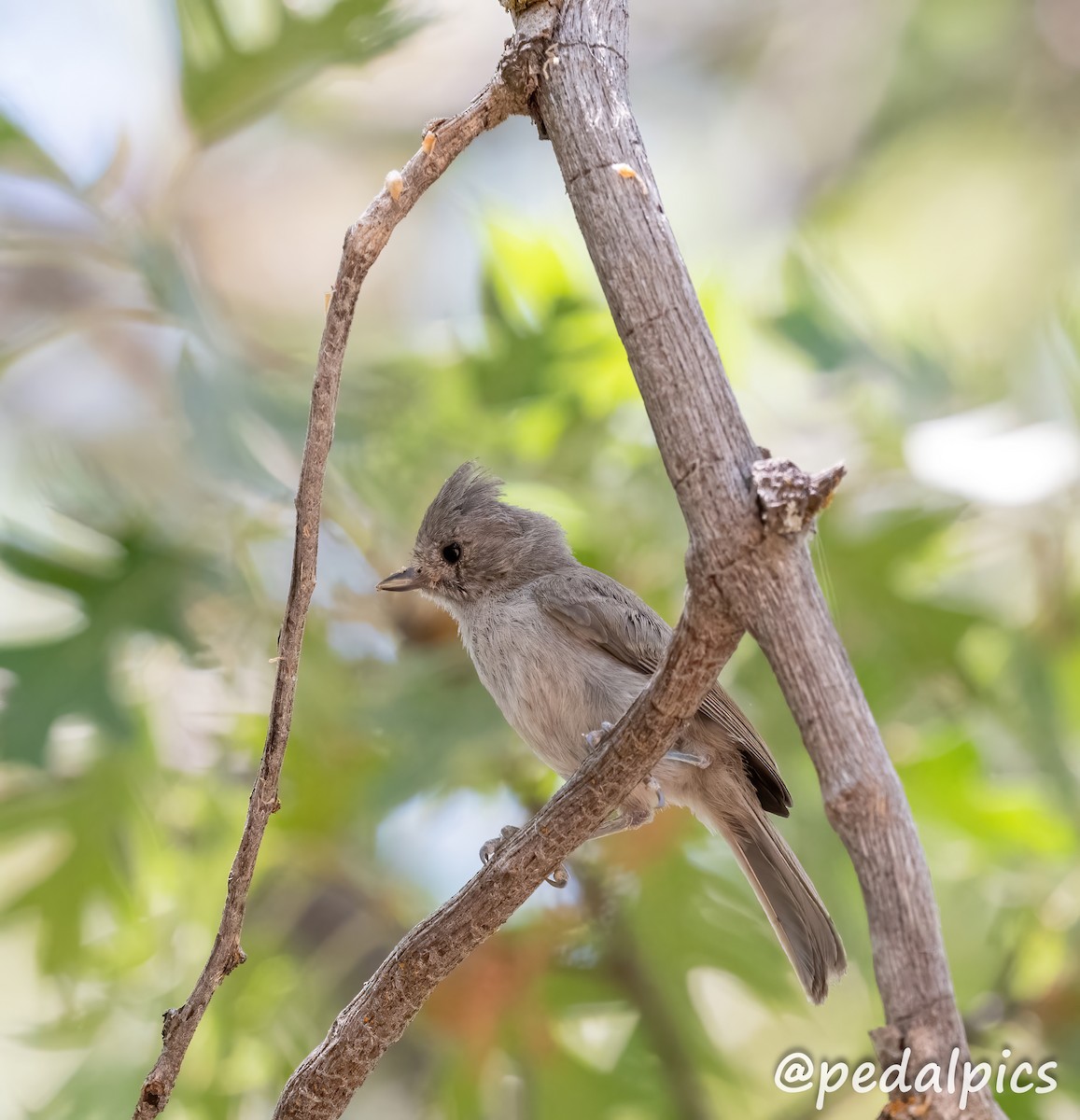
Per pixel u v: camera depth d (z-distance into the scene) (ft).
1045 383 35.42
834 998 37.09
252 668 33.94
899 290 52.75
